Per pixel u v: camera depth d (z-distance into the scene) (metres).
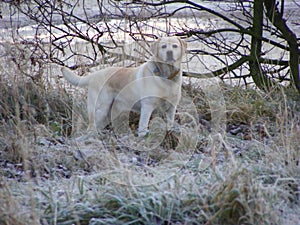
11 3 14.74
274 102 13.62
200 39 15.91
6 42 14.12
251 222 7.43
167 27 15.64
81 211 7.74
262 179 8.98
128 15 15.30
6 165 10.23
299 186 8.80
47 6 15.15
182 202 7.99
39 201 7.96
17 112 10.14
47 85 14.20
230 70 16.03
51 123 12.91
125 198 7.99
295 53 15.49
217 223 7.60
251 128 11.57
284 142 10.29
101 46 15.53
